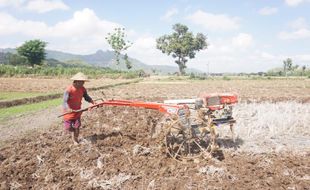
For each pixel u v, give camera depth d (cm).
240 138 1022
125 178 712
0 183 707
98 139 1016
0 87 3281
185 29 9500
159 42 9719
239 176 721
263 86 3662
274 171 749
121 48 7769
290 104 1727
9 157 879
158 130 1108
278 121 1233
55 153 886
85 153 871
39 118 1484
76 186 686
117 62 7856
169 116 866
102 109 1709
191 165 785
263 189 655
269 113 1402
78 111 895
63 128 1222
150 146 929
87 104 1983
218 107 864
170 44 9456
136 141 978
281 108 1614
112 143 954
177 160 812
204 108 859
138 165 788
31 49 8769
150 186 672
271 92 2777
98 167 781
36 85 3603
